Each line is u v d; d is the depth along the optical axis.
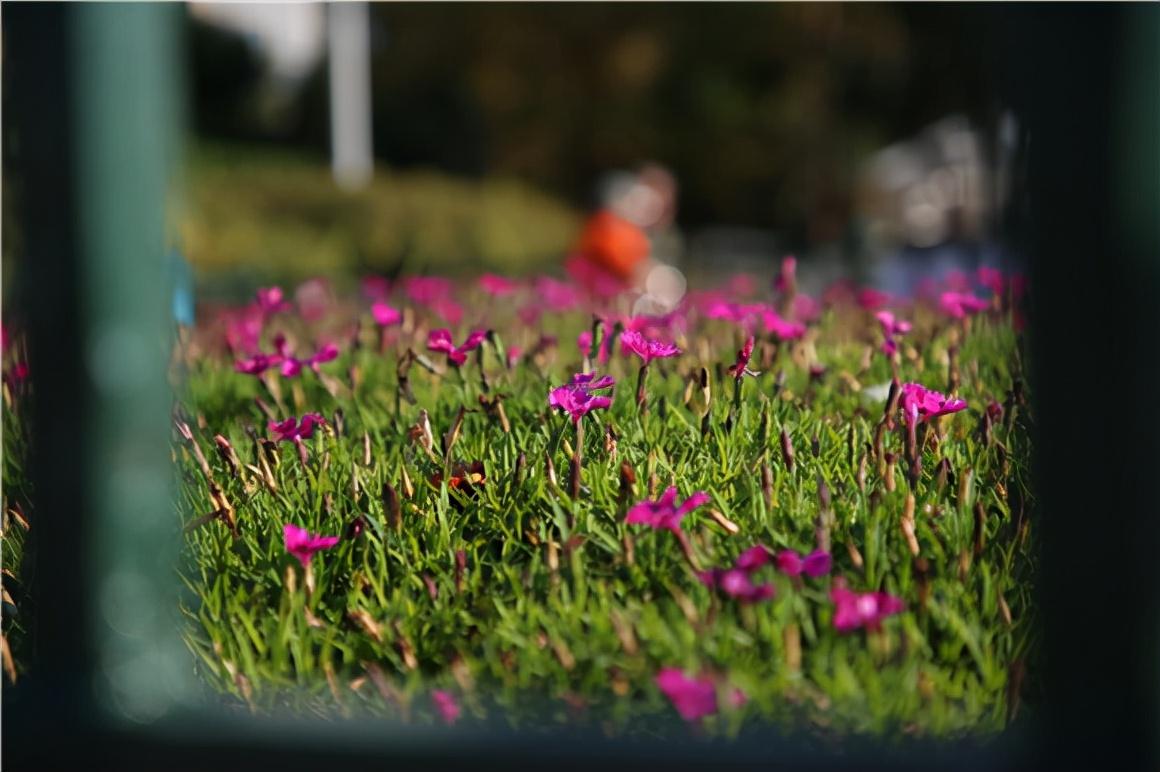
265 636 1.33
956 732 1.26
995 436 1.43
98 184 1.20
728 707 1.25
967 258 3.47
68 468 1.21
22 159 1.20
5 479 1.46
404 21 9.77
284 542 1.37
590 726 1.28
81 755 1.22
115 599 1.22
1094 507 1.18
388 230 6.58
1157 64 1.16
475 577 1.35
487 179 10.63
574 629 1.31
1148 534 1.18
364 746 1.21
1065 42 1.17
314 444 1.48
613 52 9.44
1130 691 1.19
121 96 1.20
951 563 1.34
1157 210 1.17
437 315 2.08
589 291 2.69
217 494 1.38
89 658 1.22
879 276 3.97
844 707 1.26
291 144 11.78
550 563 1.34
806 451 1.44
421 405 1.53
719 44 9.36
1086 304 1.17
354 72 8.58
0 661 1.29
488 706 1.29
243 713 1.25
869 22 8.88
